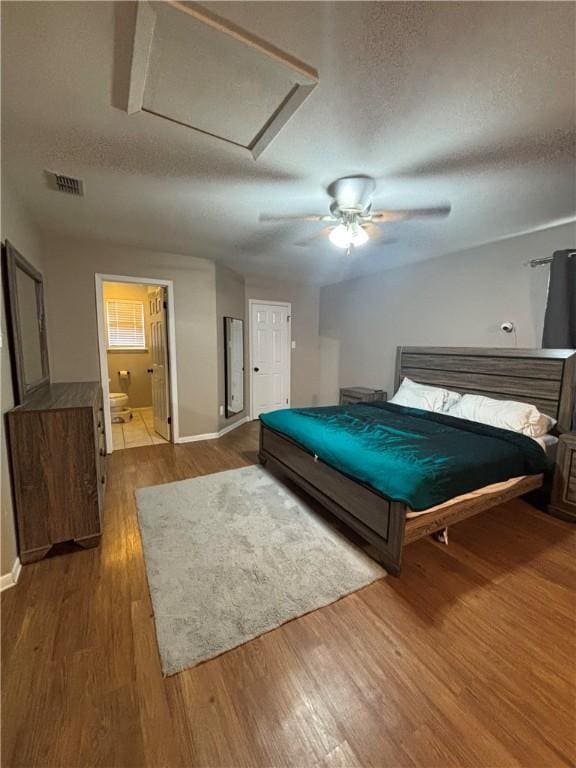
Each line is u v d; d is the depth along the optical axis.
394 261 4.20
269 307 5.63
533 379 2.95
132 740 1.12
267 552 2.10
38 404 2.10
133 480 3.17
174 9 1.03
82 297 3.52
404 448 2.27
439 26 1.10
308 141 1.73
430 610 1.66
